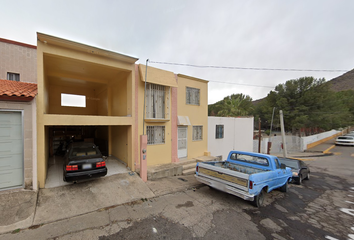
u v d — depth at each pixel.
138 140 7.73
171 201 5.49
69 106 10.61
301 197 6.50
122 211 4.70
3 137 4.75
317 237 3.87
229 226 4.18
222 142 12.91
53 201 4.76
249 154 6.78
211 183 5.74
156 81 8.09
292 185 8.12
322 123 24.11
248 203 5.57
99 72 8.03
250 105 37.41
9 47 9.41
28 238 3.44
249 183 4.68
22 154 4.94
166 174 7.91
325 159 15.88
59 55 5.85
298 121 23.30
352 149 20.98
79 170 5.46
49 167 7.49
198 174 6.30
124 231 3.82
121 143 8.66
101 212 4.59
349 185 8.36
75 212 4.46
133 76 7.53
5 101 4.71
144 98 7.40
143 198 5.55
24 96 4.73
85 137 11.47
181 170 8.53
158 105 8.70
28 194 4.77
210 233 3.86
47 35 5.39
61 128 10.38
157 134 8.73
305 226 4.35
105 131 10.55
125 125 8.12
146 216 4.51
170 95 9.16
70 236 3.57
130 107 7.58
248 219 4.57
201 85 10.96
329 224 4.50
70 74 8.36
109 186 5.95
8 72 9.38
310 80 23.89
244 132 14.71
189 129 10.31
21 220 3.88
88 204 4.85
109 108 9.75
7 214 3.96
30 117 5.02
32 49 10.05
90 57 6.48
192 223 4.25
